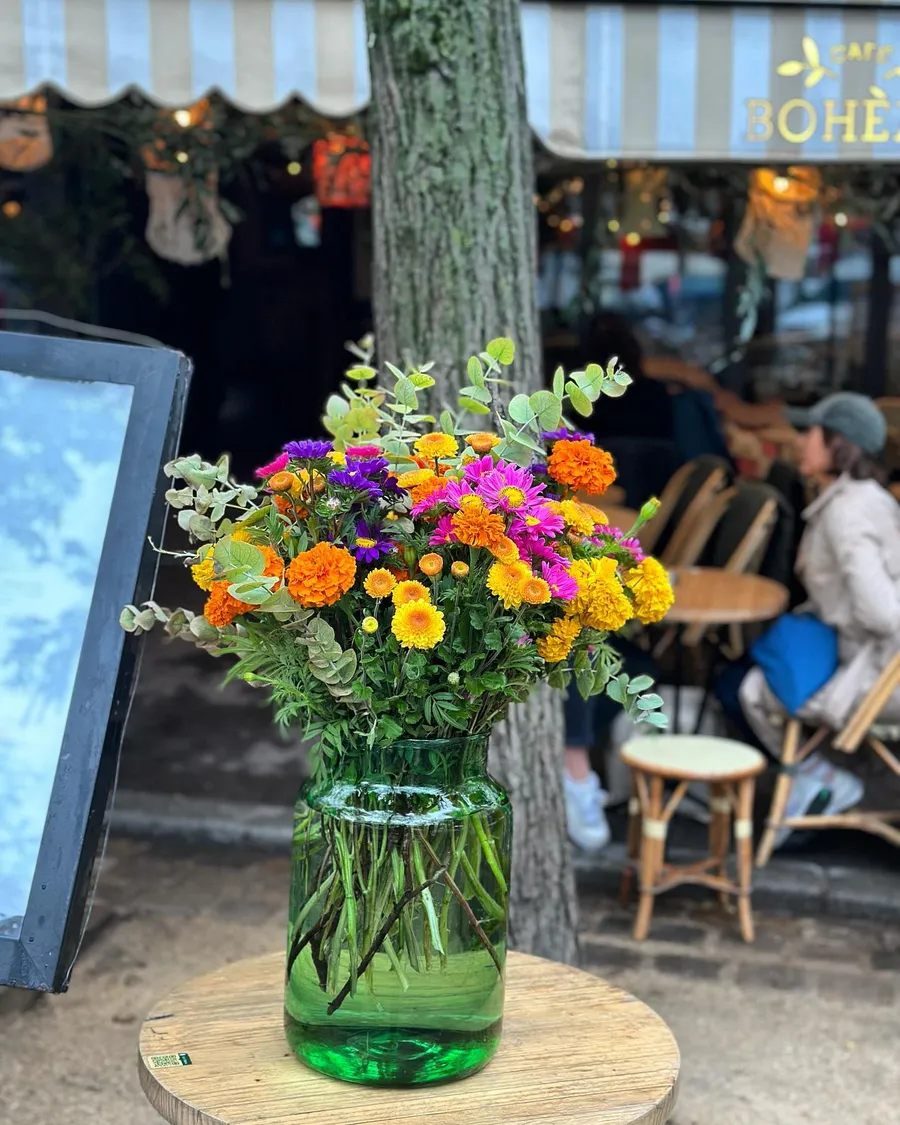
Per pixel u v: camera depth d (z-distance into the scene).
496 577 1.37
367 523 1.44
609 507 4.98
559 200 6.80
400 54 2.36
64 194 5.79
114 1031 3.08
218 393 10.07
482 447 1.53
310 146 5.23
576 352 6.64
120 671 1.44
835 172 5.11
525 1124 1.43
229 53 3.31
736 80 3.40
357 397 1.80
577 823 4.04
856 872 4.02
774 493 4.81
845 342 7.36
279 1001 1.74
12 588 1.47
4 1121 2.69
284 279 9.78
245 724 5.45
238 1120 1.42
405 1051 1.48
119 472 1.47
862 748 4.32
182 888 3.93
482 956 1.52
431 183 2.40
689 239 7.48
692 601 4.04
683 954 3.55
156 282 6.03
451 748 1.49
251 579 1.33
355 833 1.47
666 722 1.59
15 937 1.38
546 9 3.35
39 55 3.30
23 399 1.51
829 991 3.35
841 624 3.85
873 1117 2.76
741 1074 2.93
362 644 1.42
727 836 3.77
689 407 5.74
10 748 1.44
